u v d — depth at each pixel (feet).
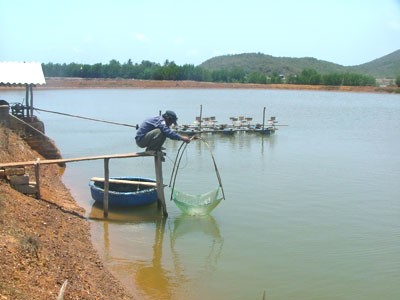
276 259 45.88
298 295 38.78
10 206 44.39
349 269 43.78
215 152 107.34
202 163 92.94
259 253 47.32
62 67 453.17
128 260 44.55
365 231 53.98
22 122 80.64
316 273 42.83
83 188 70.03
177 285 39.96
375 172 85.76
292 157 101.09
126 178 65.51
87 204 61.41
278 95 356.38
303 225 55.83
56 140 120.98
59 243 41.34
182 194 61.05
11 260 32.48
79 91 354.54
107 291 35.53
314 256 46.62
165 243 49.44
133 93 341.00
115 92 349.41
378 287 40.34
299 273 42.78
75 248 42.68
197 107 228.22
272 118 148.05
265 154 104.83
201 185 74.23
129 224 54.80
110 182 60.08
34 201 51.47
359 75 449.06
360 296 38.81
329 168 89.25
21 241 35.83
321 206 63.82
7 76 80.48
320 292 39.34
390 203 65.57
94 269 39.52
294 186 74.59
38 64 84.99
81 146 112.16
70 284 33.17
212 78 475.31
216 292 38.99
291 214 60.03
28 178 53.21
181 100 276.00
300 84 465.06
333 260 45.70
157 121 57.62
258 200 66.18
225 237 51.65
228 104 254.68
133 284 39.65
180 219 57.36
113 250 46.62
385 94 393.70
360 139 131.13
